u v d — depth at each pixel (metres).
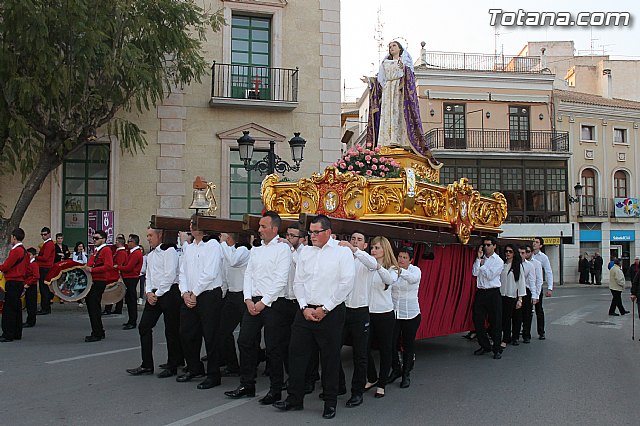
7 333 10.59
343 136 40.59
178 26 15.99
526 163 32.28
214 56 18.75
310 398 6.81
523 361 9.19
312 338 6.18
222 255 7.50
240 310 7.50
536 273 11.44
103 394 6.81
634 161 35.59
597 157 34.59
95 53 14.27
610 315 16.28
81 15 13.14
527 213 32.06
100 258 10.77
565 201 32.72
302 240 7.16
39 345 10.12
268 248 6.59
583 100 34.44
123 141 16.05
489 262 9.60
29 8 12.39
